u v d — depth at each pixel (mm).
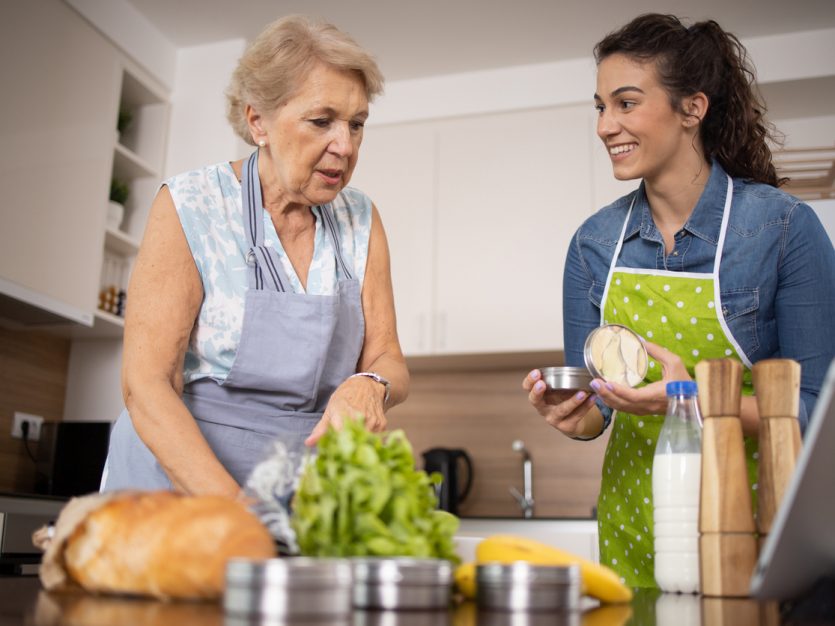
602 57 1397
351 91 1252
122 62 3184
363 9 3221
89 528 640
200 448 1079
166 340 1211
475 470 3629
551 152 3486
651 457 1356
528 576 597
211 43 3465
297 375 1282
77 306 2879
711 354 1378
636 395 1063
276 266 1308
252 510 711
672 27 1366
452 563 702
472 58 3523
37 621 507
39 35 2783
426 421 3730
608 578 695
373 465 643
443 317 3443
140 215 3350
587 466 3531
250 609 500
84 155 2949
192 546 605
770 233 1331
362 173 3668
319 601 497
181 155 3402
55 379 3264
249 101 1291
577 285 1553
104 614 542
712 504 777
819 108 3350
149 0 3180
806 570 652
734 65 1402
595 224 1530
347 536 628
